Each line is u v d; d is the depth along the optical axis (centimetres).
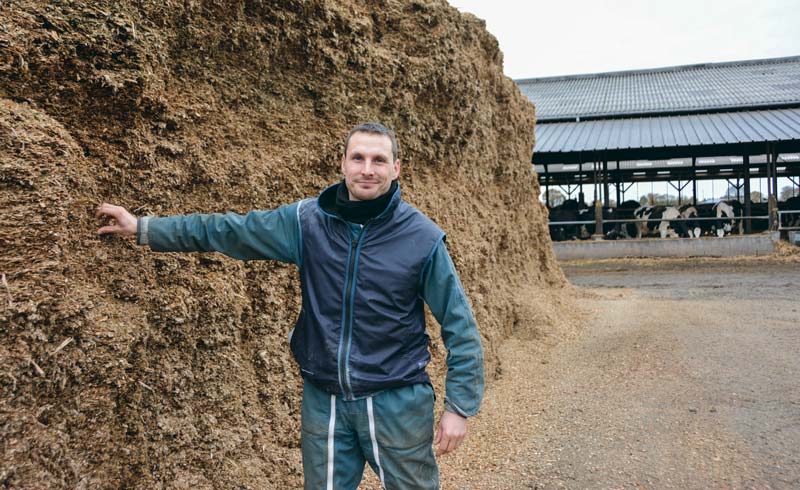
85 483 184
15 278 178
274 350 288
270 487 250
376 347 181
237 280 273
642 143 1908
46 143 193
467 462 318
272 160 308
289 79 338
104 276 214
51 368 179
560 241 2042
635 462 314
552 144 2030
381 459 185
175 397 230
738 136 1838
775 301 897
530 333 605
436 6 462
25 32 203
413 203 418
